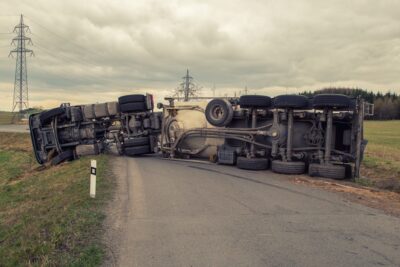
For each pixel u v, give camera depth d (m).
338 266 5.25
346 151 13.84
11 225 8.74
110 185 11.09
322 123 13.98
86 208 8.27
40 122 21.61
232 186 11.15
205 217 7.71
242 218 7.65
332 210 8.37
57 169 18.30
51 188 13.12
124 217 7.67
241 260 5.43
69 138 21.52
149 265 5.24
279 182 11.96
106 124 21.53
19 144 38.62
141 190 10.44
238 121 16.47
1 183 19.95
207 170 14.56
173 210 8.27
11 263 5.52
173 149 18.95
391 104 107.62
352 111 13.41
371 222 7.43
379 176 16.23
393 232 6.80
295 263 5.33
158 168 14.98
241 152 15.71
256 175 13.39
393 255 5.67
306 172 14.13
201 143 18.05
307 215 7.93
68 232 6.54
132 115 20.67
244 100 14.68
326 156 13.23
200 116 18.53
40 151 22.12
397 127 77.19
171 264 5.28
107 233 6.61
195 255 5.61
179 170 14.46
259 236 6.51
